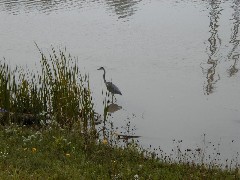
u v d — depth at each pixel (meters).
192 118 18.86
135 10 49.94
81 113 15.45
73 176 9.86
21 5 54.50
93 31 39.69
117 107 20.33
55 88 15.95
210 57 29.75
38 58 30.73
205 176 10.98
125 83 24.44
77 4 54.50
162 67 27.70
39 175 9.62
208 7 50.19
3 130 13.87
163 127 17.78
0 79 16.19
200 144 15.91
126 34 38.19
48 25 42.84
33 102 16.34
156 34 37.75
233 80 24.36
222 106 20.34
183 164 12.22
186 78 25.11
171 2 55.06
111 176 10.24
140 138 16.39
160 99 21.61
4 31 40.94
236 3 51.66
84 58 30.45
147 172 10.88
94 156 11.85
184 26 40.53
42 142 12.77
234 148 15.45
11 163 10.42
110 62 29.23
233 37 35.25
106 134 16.23
